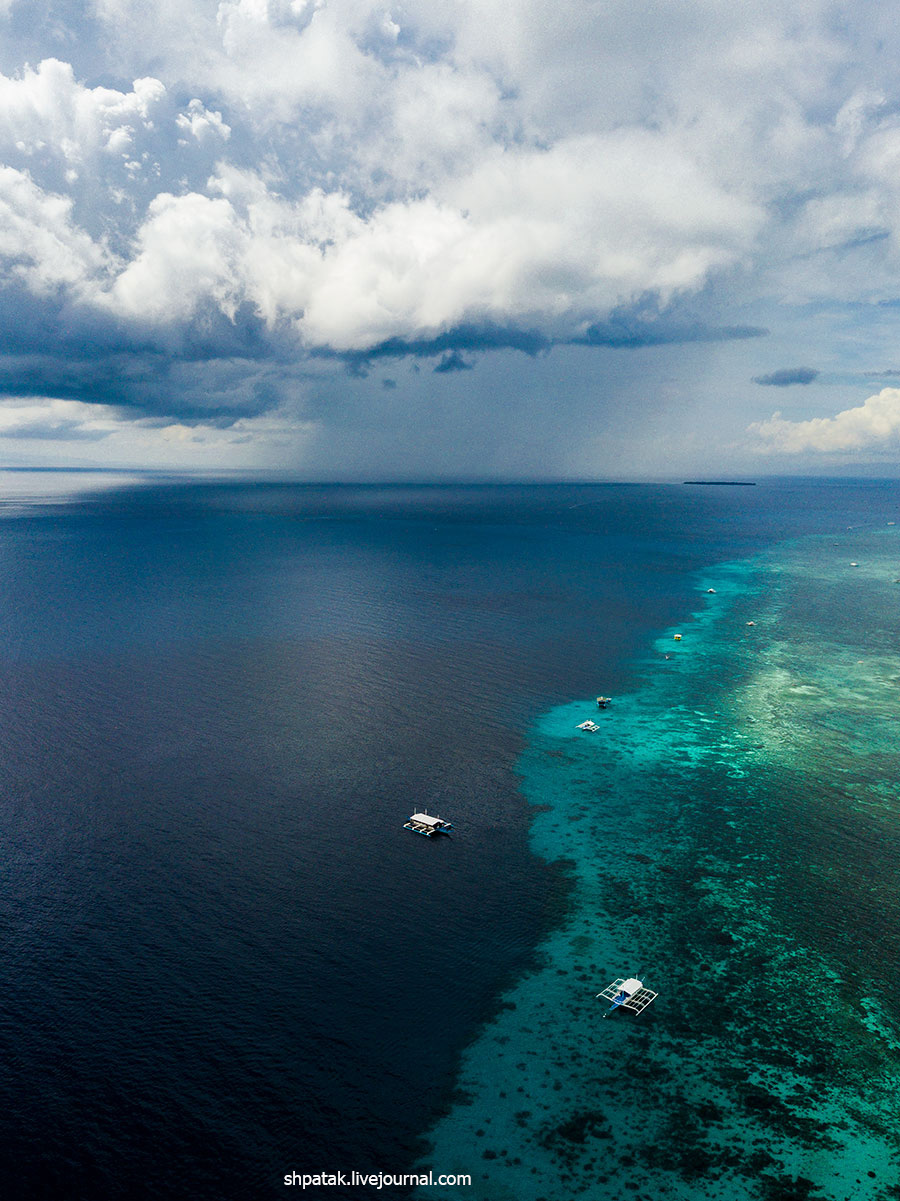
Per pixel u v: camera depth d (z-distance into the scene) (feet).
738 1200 150.92
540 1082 177.78
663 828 292.20
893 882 258.16
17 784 314.14
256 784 319.47
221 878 253.03
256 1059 181.57
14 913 232.12
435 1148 161.38
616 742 371.15
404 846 276.41
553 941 227.20
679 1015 199.00
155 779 321.32
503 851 274.98
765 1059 184.85
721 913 241.14
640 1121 168.45
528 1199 150.92
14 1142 159.53
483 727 387.34
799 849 278.46
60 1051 181.98
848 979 212.23
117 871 255.09
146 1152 158.20
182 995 200.64
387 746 361.30
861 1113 170.30
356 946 222.28
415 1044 187.93
